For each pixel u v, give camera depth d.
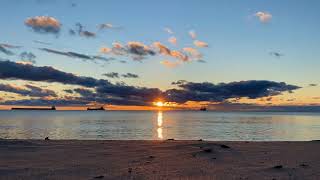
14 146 24.66
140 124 100.50
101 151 22.69
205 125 96.81
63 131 68.19
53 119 141.50
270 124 104.19
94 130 72.06
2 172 15.62
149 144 26.53
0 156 20.47
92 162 18.42
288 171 15.57
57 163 18.14
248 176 14.56
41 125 90.38
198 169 16.14
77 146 25.34
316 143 27.66
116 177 14.51
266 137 56.59
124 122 114.69
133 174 15.09
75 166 17.22
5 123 100.62
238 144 26.61
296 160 18.77
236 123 111.44
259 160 18.78
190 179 14.03
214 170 15.90
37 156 20.58
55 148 24.09
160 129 76.75
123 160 19.03
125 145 25.97
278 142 28.84
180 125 95.69
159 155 20.73
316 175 14.73
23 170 16.14
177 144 26.05
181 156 20.17
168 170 15.95
